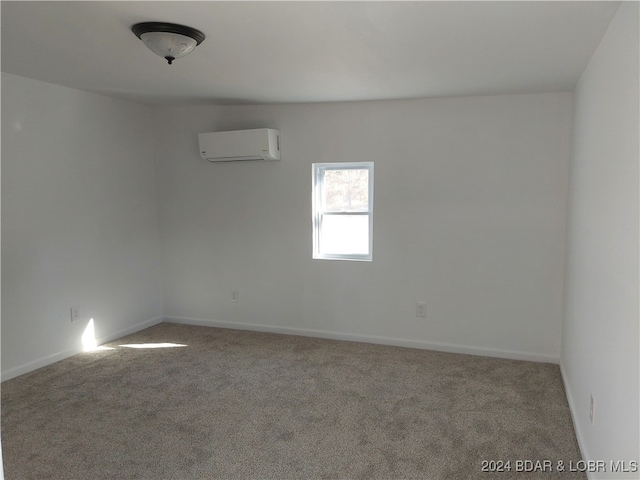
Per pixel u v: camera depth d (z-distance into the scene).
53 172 3.63
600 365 2.07
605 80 2.14
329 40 2.33
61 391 3.16
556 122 3.54
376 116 3.99
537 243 3.67
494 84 3.27
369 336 4.23
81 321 3.95
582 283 2.63
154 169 4.74
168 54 2.25
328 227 4.34
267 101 4.07
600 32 2.16
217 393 3.14
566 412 2.85
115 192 4.25
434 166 3.88
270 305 4.53
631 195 1.61
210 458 2.38
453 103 3.78
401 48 2.46
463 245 3.87
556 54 2.52
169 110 4.59
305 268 4.37
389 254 4.09
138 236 4.55
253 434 2.61
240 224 4.53
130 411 2.88
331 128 4.12
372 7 1.90
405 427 2.67
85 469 2.28
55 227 3.67
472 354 3.92
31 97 3.42
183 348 4.07
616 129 1.88
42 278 3.59
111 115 4.16
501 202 3.73
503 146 3.69
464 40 2.32
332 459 2.36
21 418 2.78
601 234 2.12
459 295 3.92
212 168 4.54
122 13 2.02
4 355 3.34
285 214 4.36
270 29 2.18
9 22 2.14
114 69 3.04
